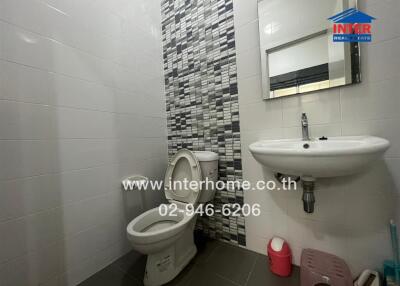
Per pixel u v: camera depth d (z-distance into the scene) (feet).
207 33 4.43
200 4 4.54
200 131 4.70
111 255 4.00
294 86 3.32
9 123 2.70
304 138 3.12
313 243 3.37
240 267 3.67
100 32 3.88
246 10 3.83
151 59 5.03
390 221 2.69
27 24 2.88
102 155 3.88
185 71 4.92
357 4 2.77
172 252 3.47
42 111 3.03
